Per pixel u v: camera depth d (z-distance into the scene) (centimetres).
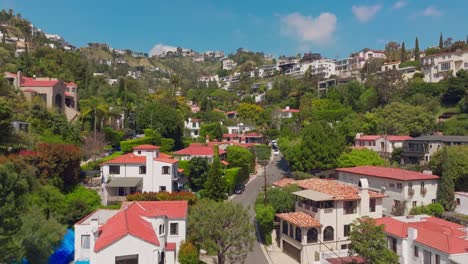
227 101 18150
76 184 5712
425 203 5641
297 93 16375
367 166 6900
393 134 9988
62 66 12938
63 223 4581
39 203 4428
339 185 5475
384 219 4350
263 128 12900
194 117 13650
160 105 9819
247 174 8475
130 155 6412
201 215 3984
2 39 17112
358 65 18712
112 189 5928
